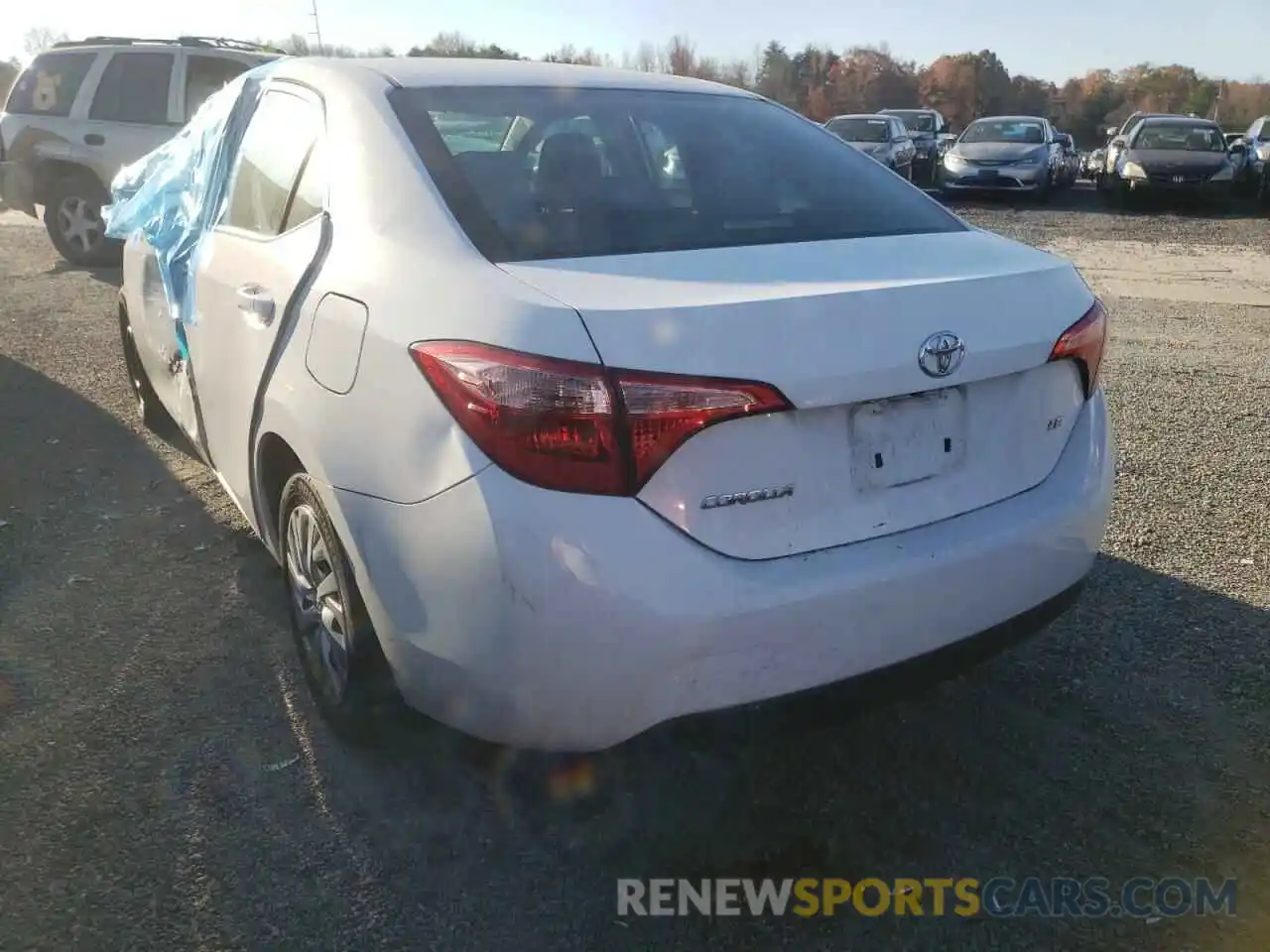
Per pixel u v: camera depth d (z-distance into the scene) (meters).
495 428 2.07
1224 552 4.02
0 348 6.84
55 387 5.98
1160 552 4.02
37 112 10.22
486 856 2.51
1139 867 2.49
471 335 2.14
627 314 2.07
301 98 3.18
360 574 2.39
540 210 2.58
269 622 3.47
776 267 2.40
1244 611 3.59
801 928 2.32
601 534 2.03
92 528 4.15
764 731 2.25
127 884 2.39
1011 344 2.42
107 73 9.98
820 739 2.95
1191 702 3.09
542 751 2.22
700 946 2.27
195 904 2.34
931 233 2.90
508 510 2.05
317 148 2.96
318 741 2.88
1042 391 2.58
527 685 2.10
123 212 4.70
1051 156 18.89
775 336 2.12
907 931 2.31
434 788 2.71
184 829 2.55
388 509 2.27
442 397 2.16
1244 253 12.82
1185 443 5.25
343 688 2.70
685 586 2.07
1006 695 3.13
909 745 2.92
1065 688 3.16
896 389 2.24
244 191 3.37
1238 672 3.23
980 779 2.78
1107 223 15.80
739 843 2.57
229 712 3.00
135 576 3.76
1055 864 2.50
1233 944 2.27
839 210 2.92
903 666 2.35
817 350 2.15
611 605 2.03
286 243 2.90
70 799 2.64
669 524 2.07
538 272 2.28
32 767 2.76
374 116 2.80
